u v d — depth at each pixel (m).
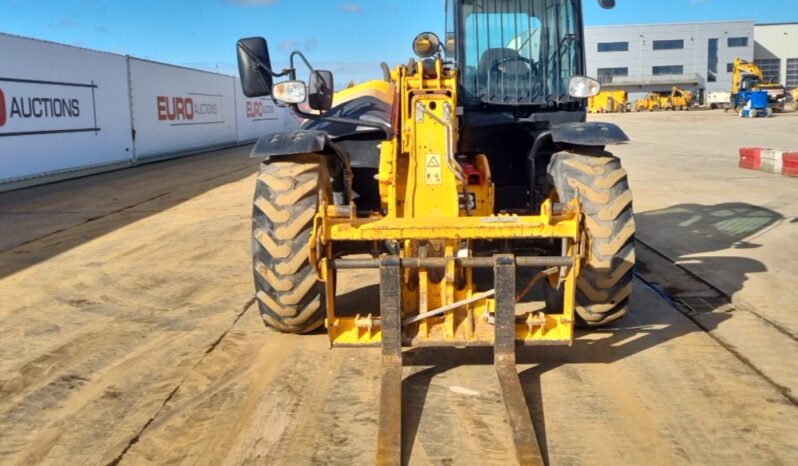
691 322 4.80
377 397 3.70
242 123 26.45
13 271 6.73
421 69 3.97
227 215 9.75
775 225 8.08
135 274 6.48
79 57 15.03
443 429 3.36
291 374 4.02
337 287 5.71
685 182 12.12
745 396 3.66
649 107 60.03
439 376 3.94
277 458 3.14
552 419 3.44
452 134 3.86
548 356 4.21
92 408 3.67
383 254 4.07
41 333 4.86
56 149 14.23
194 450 3.23
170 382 3.96
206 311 5.27
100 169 15.99
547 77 5.30
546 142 5.11
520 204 5.35
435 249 3.81
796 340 4.43
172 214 9.96
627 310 4.86
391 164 4.02
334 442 3.26
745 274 5.98
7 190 12.82
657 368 4.02
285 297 4.24
